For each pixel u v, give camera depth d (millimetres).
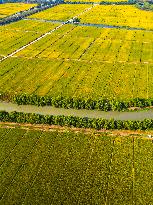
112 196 68562
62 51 144875
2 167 76500
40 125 91688
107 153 80375
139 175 73688
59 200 67750
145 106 100062
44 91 109062
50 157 79312
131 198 68062
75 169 75562
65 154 80250
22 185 71562
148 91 108875
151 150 81062
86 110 99062
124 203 66938
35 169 75750
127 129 89125
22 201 67812
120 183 71625
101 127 89688
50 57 138125
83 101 99375
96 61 133250
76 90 109438
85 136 86562
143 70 124625
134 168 75688
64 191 69812
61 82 115250
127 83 114250
